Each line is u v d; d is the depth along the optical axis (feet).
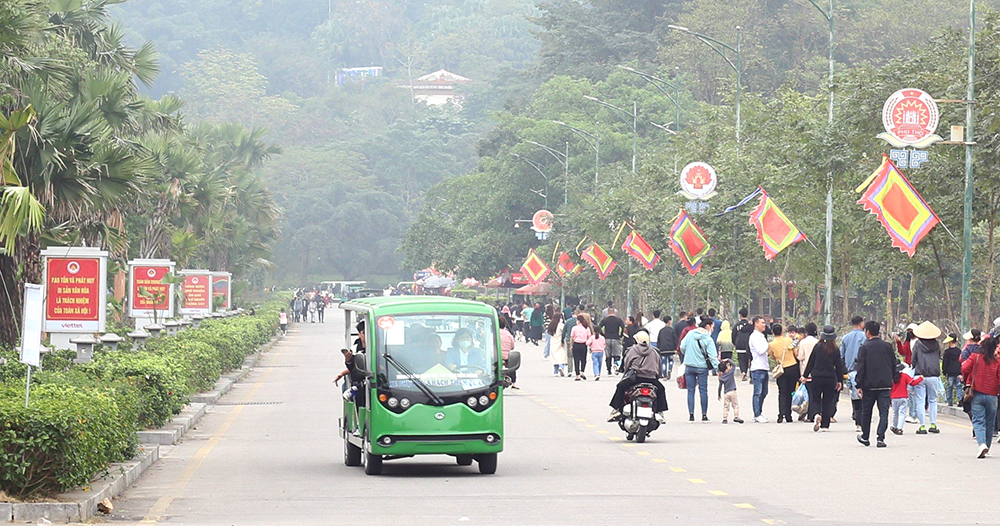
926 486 112.16
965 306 206.08
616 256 444.14
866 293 464.65
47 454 91.25
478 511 97.19
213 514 95.55
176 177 375.66
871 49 637.71
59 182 197.06
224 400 224.33
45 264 184.14
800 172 258.98
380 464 121.80
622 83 643.45
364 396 124.67
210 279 367.25
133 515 94.89
